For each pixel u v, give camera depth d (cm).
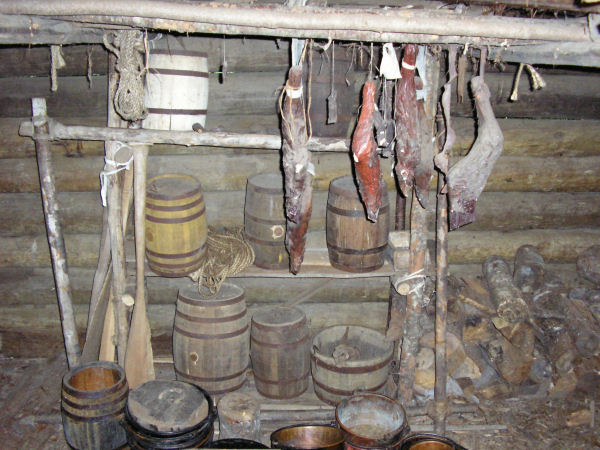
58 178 360
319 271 318
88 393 267
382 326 385
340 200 306
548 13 224
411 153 235
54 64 260
